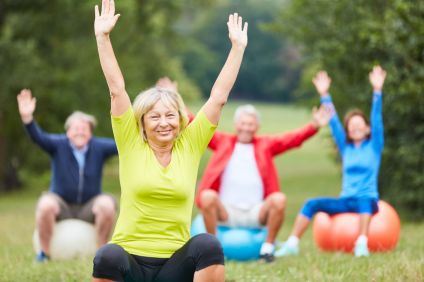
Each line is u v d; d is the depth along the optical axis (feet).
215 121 19.62
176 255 18.44
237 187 34.58
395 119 56.29
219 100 19.53
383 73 34.71
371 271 25.08
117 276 17.62
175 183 18.69
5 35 91.40
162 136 18.92
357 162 34.55
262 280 24.90
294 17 65.46
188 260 18.12
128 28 114.21
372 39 53.31
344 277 24.72
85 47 102.42
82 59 101.40
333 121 35.47
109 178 136.36
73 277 25.75
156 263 18.62
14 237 48.14
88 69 100.27
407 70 54.08
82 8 96.02
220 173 34.63
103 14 18.88
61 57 100.89
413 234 43.60
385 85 54.03
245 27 20.07
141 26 115.44
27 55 88.74
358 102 58.44
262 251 32.89
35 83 90.43
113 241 18.88
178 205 18.86
